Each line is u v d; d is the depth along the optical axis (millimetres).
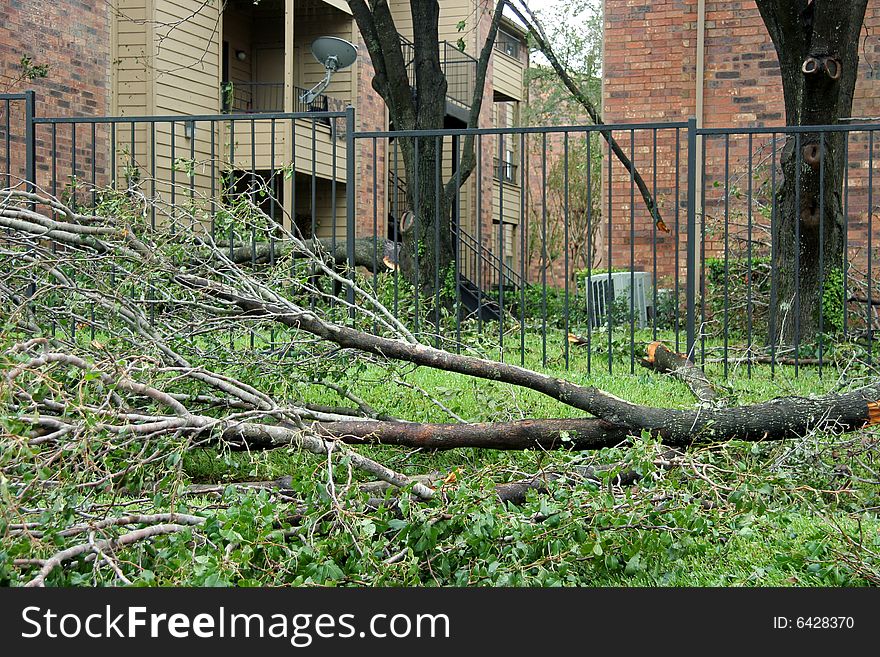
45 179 11258
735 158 12422
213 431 3619
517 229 23656
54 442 3189
